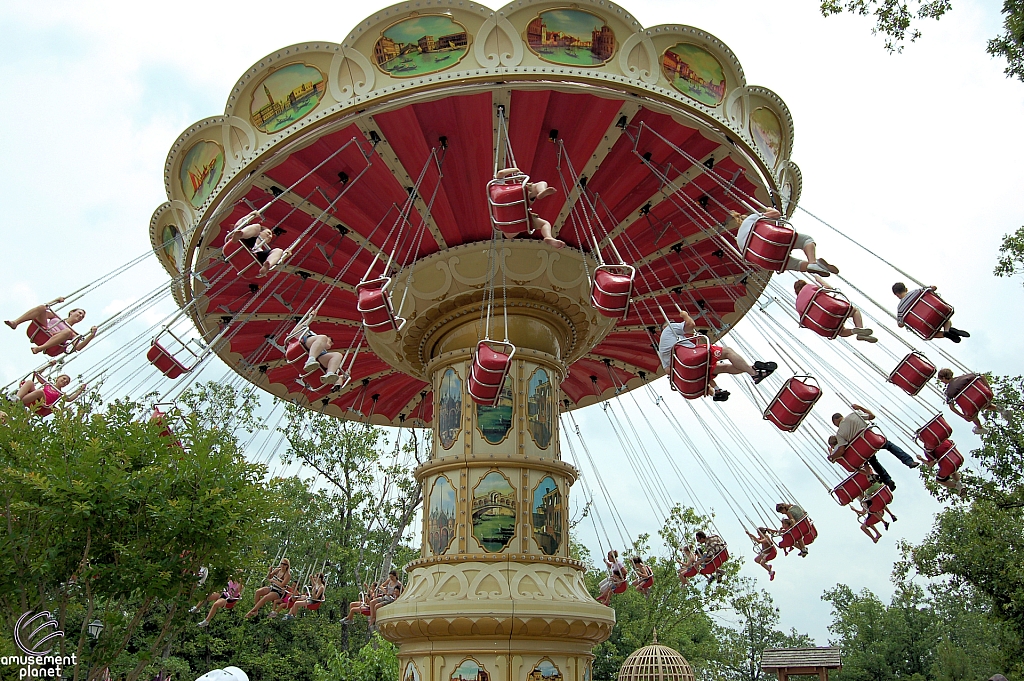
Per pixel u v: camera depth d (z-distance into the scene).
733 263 14.91
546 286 13.34
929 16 12.79
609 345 17.69
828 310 9.54
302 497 33.84
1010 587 25.02
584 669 12.17
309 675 35.19
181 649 31.95
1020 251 20.98
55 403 11.56
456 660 11.54
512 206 9.05
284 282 14.69
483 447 12.91
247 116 11.48
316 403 19.52
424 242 13.41
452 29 10.66
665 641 37.66
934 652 54.91
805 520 16.02
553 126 11.42
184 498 10.81
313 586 17.53
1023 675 26.61
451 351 13.72
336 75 10.91
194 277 13.21
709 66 11.55
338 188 12.34
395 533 35.34
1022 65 13.32
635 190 12.80
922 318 10.54
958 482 12.62
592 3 10.61
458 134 11.43
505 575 12.03
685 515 35.44
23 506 9.73
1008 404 23.38
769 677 61.41
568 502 13.36
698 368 9.16
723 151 11.89
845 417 12.96
